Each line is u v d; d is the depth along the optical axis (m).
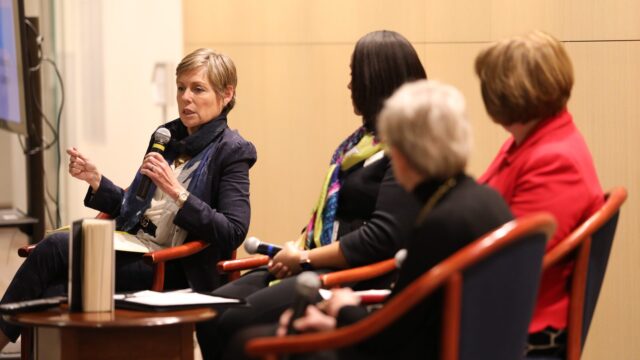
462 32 5.87
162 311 3.30
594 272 3.04
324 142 6.15
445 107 2.57
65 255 4.25
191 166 4.46
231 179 4.42
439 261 2.54
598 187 3.10
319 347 2.43
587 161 3.09
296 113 6.16
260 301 3.66
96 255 3.32
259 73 6.20
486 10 5.82
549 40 3.08
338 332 2.43
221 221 4.27
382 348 2.60
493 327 2.52
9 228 6.94
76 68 6.76
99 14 6.69
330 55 6.10
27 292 4.21
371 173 3.78
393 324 2.56
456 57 5.88
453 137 2.56
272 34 6.17
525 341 2.69
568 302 3.01
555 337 3.04
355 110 3.91
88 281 3.32
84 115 6.78
